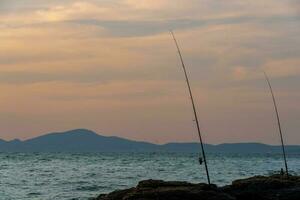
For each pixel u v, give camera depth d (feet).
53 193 155.94
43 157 514.68
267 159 523.70
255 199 102.32
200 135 102.12
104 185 179.73
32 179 205.67
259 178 114.32
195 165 336.29
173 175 228.22
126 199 92.84
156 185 102.47
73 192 158.30
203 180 197.26
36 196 148.97
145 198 91.86
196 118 101.91
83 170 269.85
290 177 121.08
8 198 145.18
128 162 390.01
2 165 318.45
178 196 92.38
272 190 105.70
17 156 547.90
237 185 108.58
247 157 607.78
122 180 200.85
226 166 324.39
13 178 210.59
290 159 535.60
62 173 243.81
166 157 563.48
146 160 442.50
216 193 94.43
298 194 102.68
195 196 92.63
